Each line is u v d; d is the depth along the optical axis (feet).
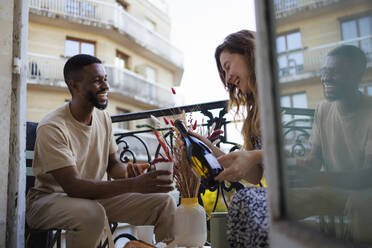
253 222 3.08
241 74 4.26
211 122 6.48
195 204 4.42
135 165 5.45
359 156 2.51
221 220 4.09
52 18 42.37
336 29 2.07
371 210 2.19
